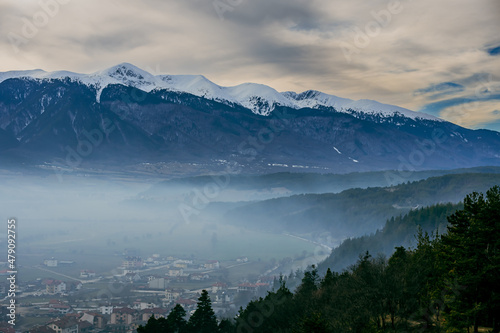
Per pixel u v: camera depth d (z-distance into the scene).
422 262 84.12
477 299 68.12
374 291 80.25
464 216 72.81
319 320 73.69
